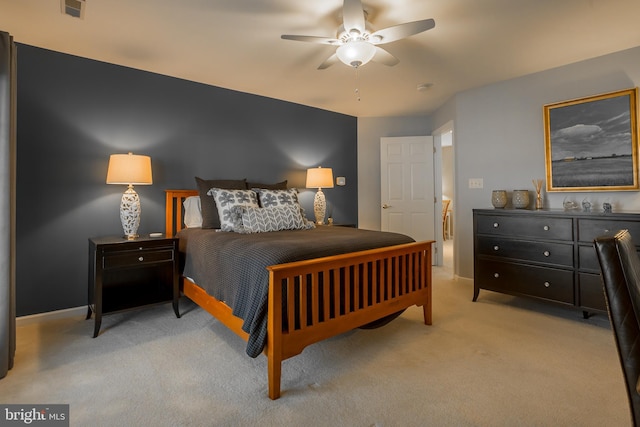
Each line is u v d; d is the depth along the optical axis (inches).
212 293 89.4
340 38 85.5
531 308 117.0
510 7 83.7
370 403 62.5
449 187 309.0
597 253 35.4
